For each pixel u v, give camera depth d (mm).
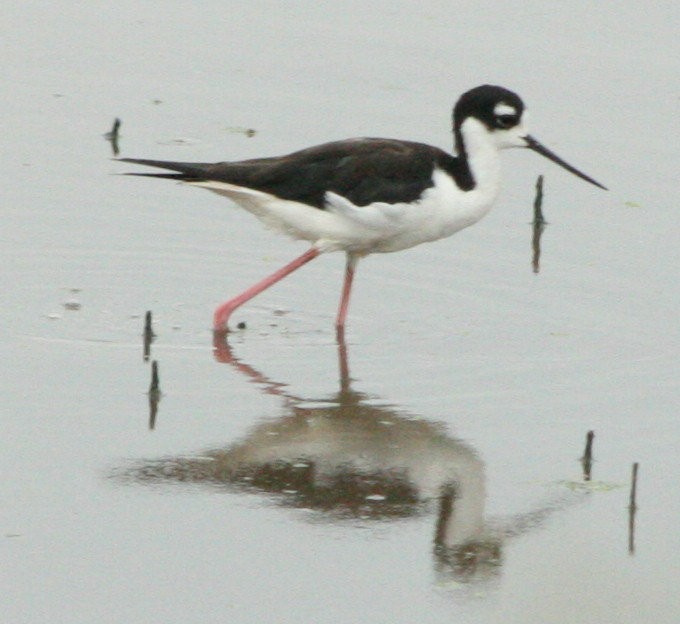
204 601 9227
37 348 12719
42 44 20562
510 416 11805
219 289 14328
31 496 10297
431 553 9867
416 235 13297
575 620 9242
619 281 14633
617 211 16234
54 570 9461
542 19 21953
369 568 9680
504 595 9484
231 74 19875
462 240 15594
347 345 13156
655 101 19156
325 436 11320
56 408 11602
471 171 13383
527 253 15273
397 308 14031
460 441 11367
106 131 17828
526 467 11031
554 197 16578
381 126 18078
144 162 13062
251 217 15992
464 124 13359
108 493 10375
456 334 13453
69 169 16719
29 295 13844
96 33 21109
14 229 15250
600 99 19203
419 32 21484
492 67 20156
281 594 9344
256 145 17469
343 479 10711
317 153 13047
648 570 9844
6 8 21812
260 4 22453
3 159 16891
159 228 15547
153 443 11109
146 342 12953
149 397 11875
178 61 20266
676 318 13820
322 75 19875
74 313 13531
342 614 9172
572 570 9789
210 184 12953
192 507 10258
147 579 9422
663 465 11133
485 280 14672
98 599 9188
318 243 13203
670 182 16906
